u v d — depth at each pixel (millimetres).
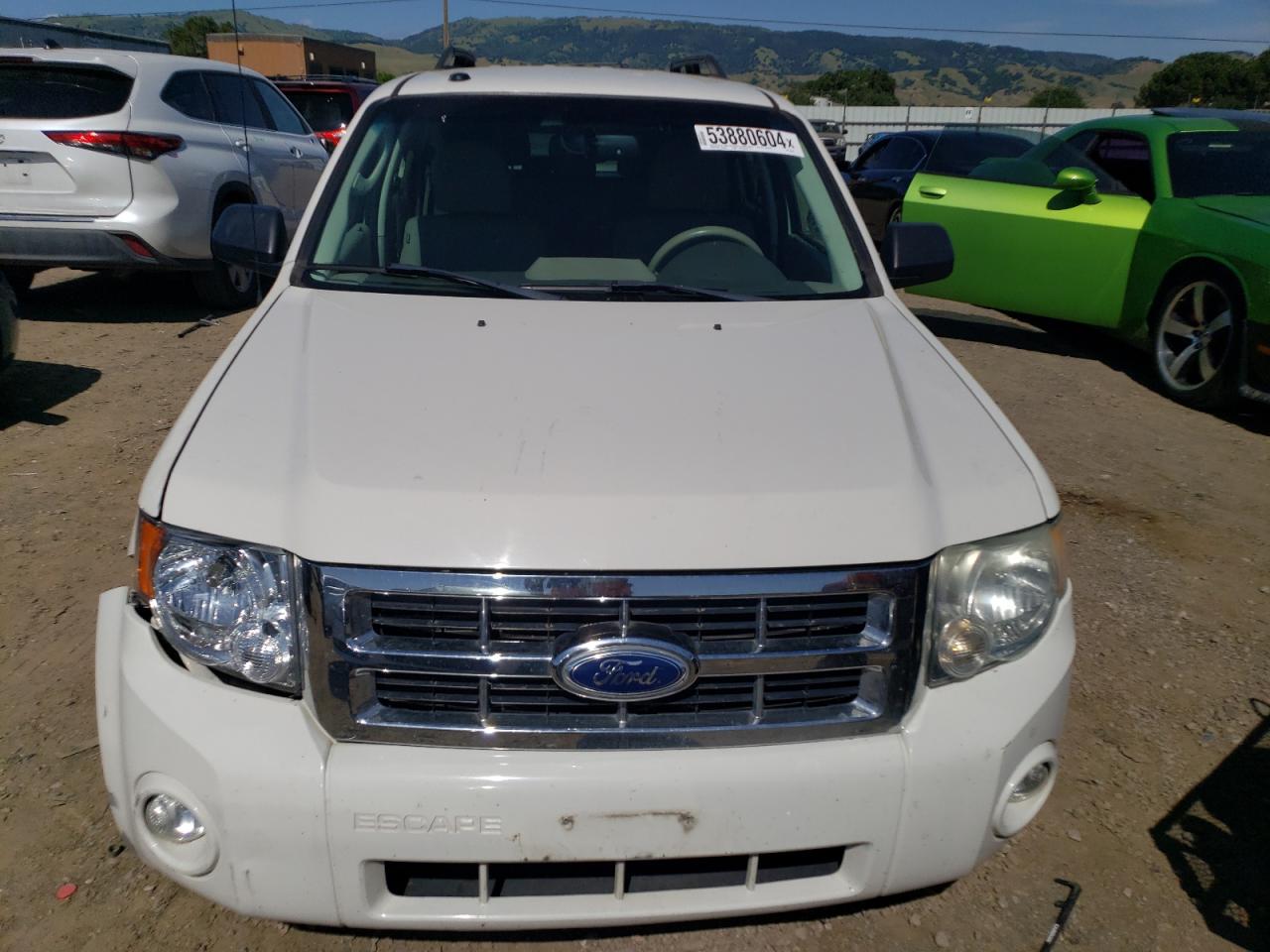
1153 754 2965
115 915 2262
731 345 2477
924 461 2080
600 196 3145
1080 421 5855
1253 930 2342
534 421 2074
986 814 1929
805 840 1852
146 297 8172
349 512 1840
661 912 1877
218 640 1854
